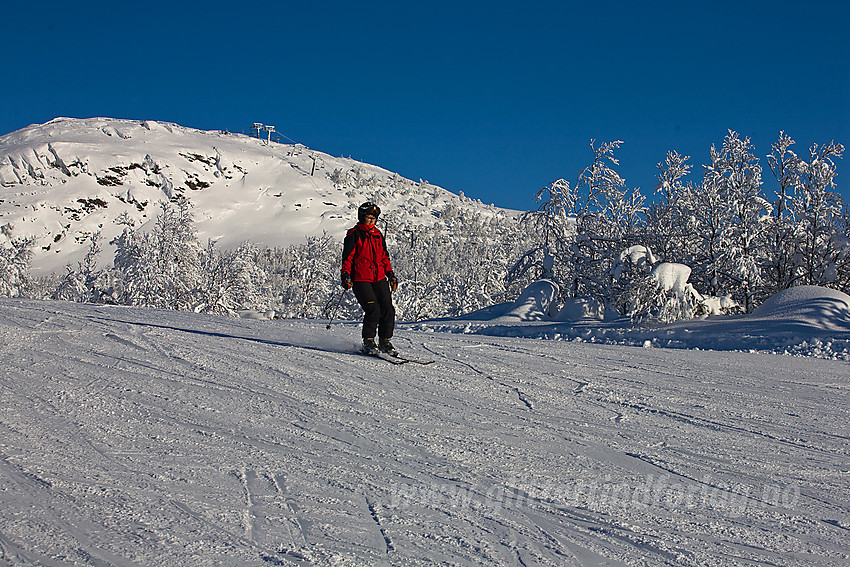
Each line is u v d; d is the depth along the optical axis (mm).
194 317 9992
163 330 7309
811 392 5320
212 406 3963
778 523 2461
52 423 3422
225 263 37938
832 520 2514
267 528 2186
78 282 37000
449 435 3537
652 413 4320
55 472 2652
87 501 2352
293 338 7336
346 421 3744
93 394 4141
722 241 21812
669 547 2195
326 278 47844
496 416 4051
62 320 7988
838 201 22516
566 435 3662
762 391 5293
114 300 36625
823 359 8344
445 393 4676
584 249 24062
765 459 3336
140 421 3549
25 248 40719
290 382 4785
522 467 3029
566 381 5391
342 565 1936
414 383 5004
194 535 2098
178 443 3160
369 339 6230
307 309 46375
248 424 3586
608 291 21953
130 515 2238
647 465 3164
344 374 5211
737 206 22328
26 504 2297
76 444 3068
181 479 2643
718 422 4125
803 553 2193
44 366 5004
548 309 18719
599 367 6254
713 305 16766
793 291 14398
